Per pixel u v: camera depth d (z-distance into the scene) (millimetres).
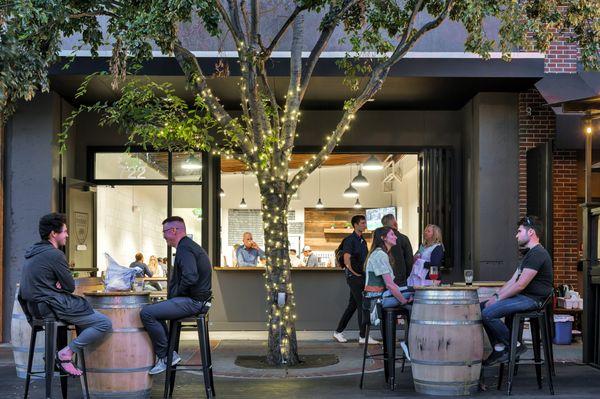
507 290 7805
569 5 9852
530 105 12594
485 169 12531
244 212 21656
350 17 10156
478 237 12539
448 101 13141
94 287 9633
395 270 11008
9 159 12312
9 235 12281
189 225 13602
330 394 7816
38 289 7164
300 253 22109
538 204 11938
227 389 8141
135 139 13383
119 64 9438
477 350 7699
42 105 12320
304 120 13547
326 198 22297
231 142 10703
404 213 19469
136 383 7375
